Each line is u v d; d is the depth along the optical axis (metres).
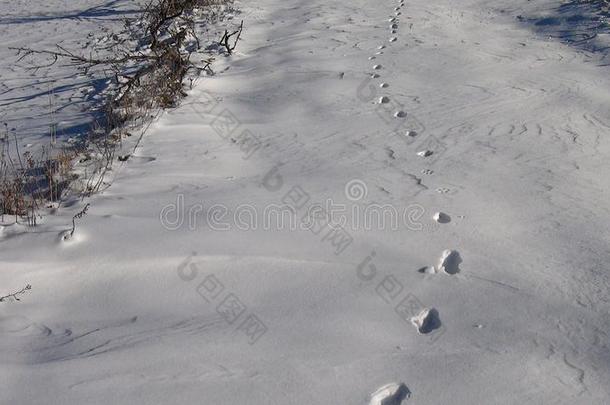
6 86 7.58
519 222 3.58
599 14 8.84
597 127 5.10
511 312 2.75
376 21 9.84
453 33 8.83
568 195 3.91
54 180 4.12
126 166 4.53
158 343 2.52
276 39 9.00
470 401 2.22
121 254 3.08
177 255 3.10
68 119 5.93
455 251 3.28
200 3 10.89
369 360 2.43
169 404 2.19
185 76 7.00
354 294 2.87
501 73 6.76
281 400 2.22
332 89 6.47
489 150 4.70
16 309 2.72
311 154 4.74
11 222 3.42
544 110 5.54
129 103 5.95
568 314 2.72
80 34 10.49
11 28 11.26
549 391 2.26
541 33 8.51
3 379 2.29
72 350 2.47
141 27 10.38
